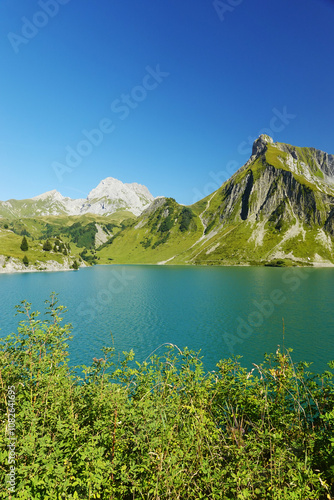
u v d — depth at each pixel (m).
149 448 5.16
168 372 7.69
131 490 4.72
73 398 6.66
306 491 4.35
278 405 7.21
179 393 7.40
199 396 6.89
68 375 7.45
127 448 5.97
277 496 4.29
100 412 6.20
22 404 5.51
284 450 5.26
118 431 5.79
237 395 7.61
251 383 7.73
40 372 6.76
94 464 4.60
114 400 6.00
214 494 4.50
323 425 6.50
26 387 6.39
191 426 5.77
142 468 4.98
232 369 8.52
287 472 4.80
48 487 4.26
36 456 4.57
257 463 5.38
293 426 6.67
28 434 4.85
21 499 3.86
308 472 4.69
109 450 5.75
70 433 5.36
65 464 4.81
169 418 6.06
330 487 4.82
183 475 4.83
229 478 4.71
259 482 4.89
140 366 8.02
